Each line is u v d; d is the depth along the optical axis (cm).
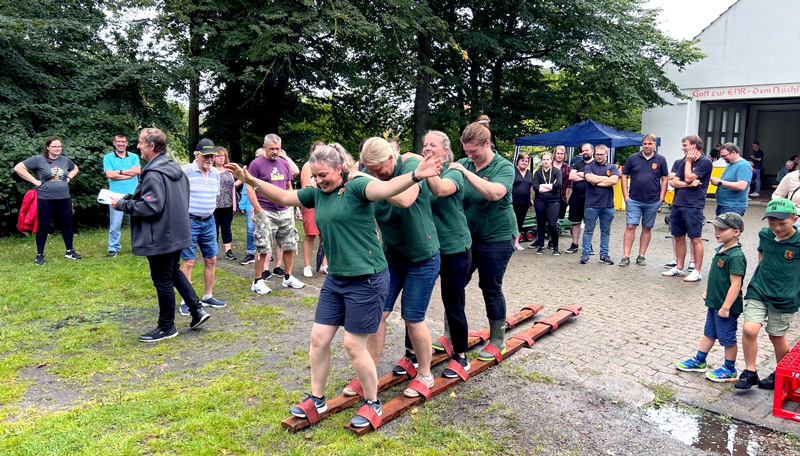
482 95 1805
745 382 370
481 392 367
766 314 371
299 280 678
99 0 1221
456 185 331
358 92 1677
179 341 459
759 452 297
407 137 1947
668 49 1698
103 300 567
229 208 796
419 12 1362
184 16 1191
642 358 432
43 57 1097
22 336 462
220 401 347
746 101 2020
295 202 328
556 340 473
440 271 372
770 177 2523
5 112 1012
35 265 717
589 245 824
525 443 305
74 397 356
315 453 290
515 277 730
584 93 1867
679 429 321
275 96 1465
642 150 776
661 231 1175
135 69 1143
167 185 438
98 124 1098
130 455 286
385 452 293
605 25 1661
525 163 875
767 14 1806
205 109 1461
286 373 396
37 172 726
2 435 303
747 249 939
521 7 1580
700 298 619
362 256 296
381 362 420
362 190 284
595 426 324
